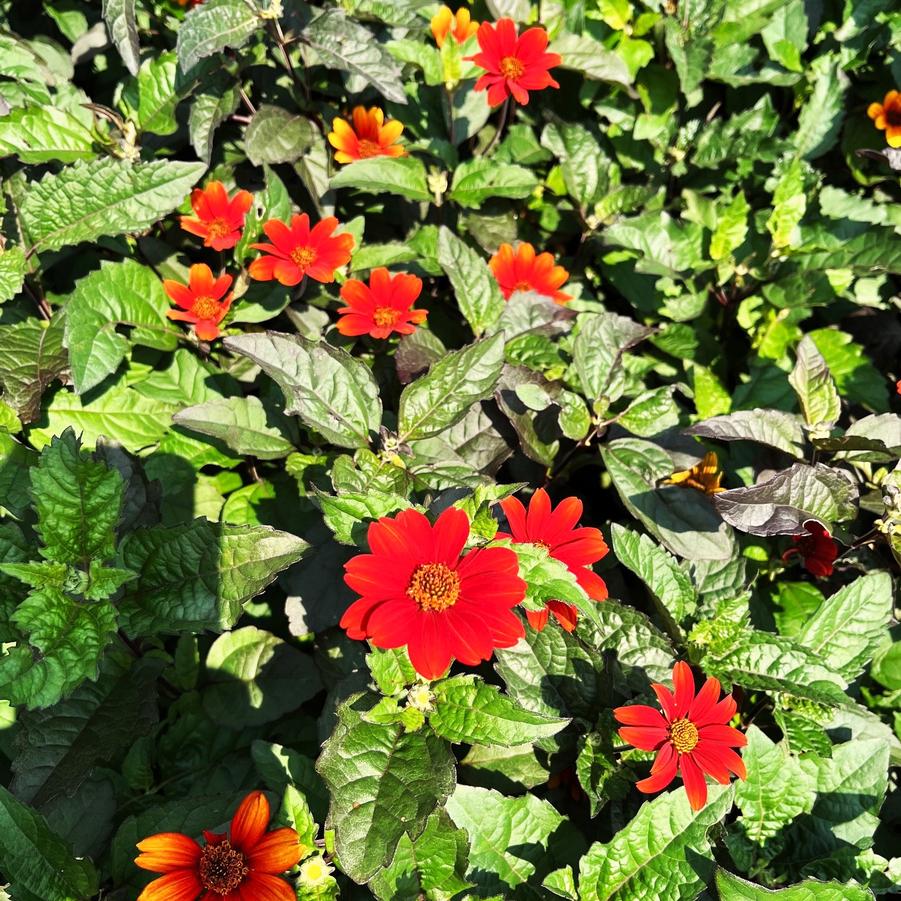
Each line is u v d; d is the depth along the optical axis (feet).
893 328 1.51
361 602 0.78
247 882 0.81
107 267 1.22
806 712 1.02
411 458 1.06
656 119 1.57
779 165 1.53
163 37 1.55
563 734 1.03
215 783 1.06
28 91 1.36
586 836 1.05
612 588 1.20
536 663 1.03
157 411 1.26
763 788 1.00
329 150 1.44
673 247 1.50
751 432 1.15
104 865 0.97
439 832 0.89
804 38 1.62
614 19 1.55
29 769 0.90
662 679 1.05
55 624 0.87
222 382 1.27
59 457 0.90
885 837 1.11
